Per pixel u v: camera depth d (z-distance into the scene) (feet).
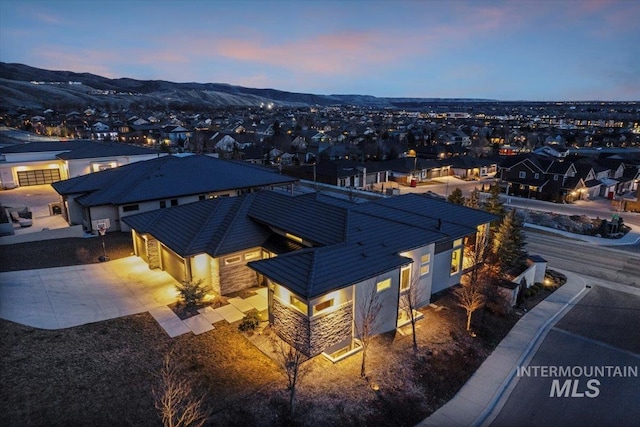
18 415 35.86
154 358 45.70
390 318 55.42
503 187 195.83
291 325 48.26
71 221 94.48
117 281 65.87
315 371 46.09
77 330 50.03
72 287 62.49
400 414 41.81
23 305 54.95
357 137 393.29
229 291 62.34
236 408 39.52
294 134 369.30
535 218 134.41
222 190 101.50
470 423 41.86
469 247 81.61
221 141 303.89
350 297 49.21
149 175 101.09
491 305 65.36
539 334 60.49
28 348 45.27
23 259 73.00
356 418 40.27
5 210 99.45
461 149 318.24
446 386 47.16
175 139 332.19
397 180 219.41
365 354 48.08
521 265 81.82
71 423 35.70
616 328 63.16
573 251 103.76
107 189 93.86
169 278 67.46
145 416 37.35
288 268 48.88
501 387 47.88
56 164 140.97
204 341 49.67
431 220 72.18
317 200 73.10
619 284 81.66
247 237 64.69
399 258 53.57
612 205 165.78
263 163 254.68
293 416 39.22
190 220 70.44
